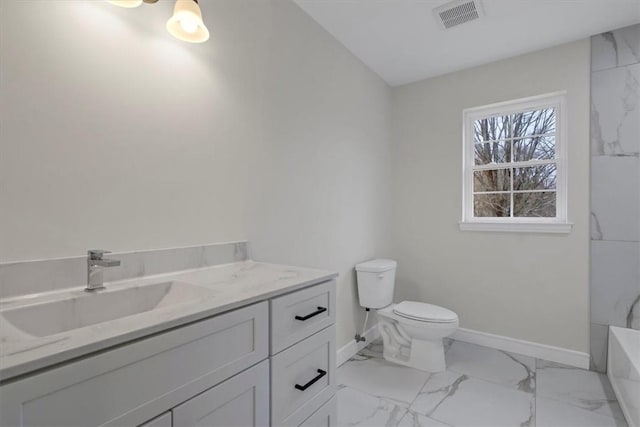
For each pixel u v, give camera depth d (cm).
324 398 125
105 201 114
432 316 224
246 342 94
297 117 202
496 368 235
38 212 99
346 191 251
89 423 62
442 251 298
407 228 315
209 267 145
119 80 118
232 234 160
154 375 72
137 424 69
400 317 235
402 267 318
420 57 265
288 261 194
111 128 115
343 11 207
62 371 59
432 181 302
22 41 96
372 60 270
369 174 282
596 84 232
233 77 161
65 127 104
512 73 265
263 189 177
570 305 242
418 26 223
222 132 155
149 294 114
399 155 319
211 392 84
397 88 321
